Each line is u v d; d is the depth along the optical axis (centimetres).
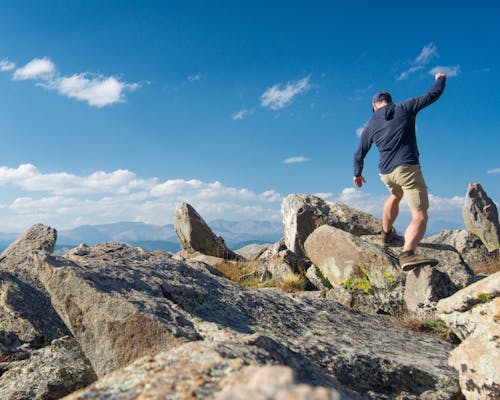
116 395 211
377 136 879
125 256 717
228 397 136
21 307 791
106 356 462
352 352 501
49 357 566
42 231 1636
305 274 1423
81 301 480
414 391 462
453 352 521
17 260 1096
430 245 1206
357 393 394
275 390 133
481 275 1074
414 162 843
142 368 243
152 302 492
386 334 656
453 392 465
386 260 1068
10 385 518
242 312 593
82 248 780
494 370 447
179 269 682
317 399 126
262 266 1672
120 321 457
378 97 912
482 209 2448
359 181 989
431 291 822
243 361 246
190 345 280
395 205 1071
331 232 1238
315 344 515
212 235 2373
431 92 831
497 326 488
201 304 568
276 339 513
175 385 210
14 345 711
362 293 1016
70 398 217
